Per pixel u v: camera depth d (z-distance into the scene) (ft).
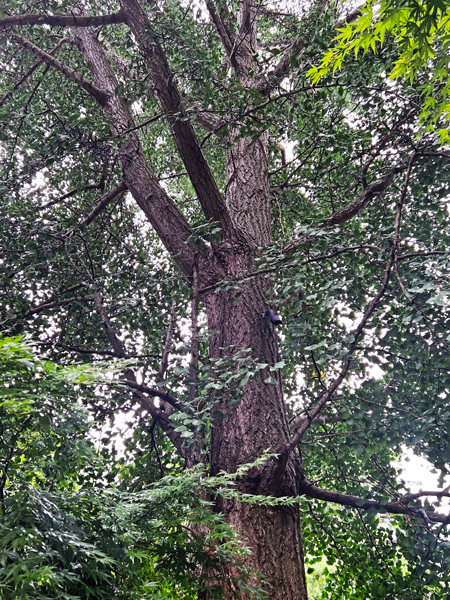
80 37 17.53
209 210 13.28
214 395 9.40
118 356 14.02
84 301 14.87
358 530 14.28
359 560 13.84
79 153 13.15
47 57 14.14
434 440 10.98
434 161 12.63
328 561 14.29
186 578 6.47
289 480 10.76
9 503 4.62
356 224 16.76
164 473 15.34
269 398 11.23
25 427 5.03
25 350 4.46
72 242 14.71
